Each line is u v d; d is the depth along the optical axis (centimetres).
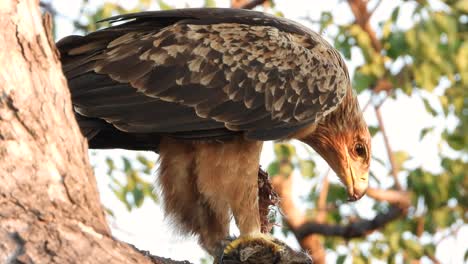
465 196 2077
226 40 1112
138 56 1065
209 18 1132
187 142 1098
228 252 1111
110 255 790
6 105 796
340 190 2066
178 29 1098
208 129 1082
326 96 1156
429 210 2012
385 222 2062
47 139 809
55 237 768
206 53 1092
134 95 1052
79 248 774
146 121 1054
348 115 1271
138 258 810
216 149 1096
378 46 2064
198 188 1104
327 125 1268
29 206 775
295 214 2033
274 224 1257
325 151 1297
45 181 792
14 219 764
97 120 1055
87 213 806
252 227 1115
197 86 1080
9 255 748
